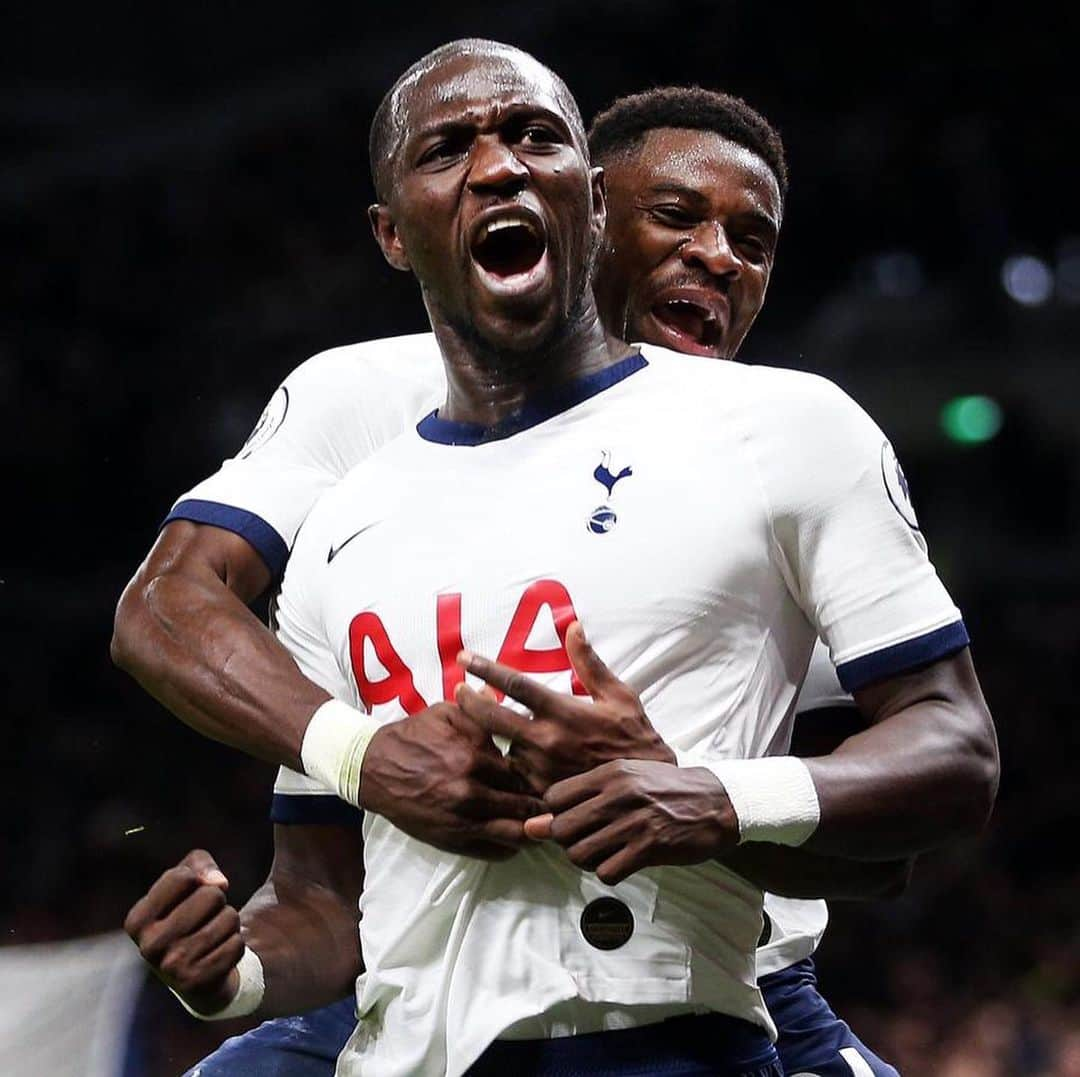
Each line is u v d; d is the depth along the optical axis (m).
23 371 18.06
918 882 13.69
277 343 17.59
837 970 13.05
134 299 18.05
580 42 16.73
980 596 17.84
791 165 17.38
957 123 17.06
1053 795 15.14
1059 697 16.55
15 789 16.14
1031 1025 11.79
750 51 16.75
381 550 2.93
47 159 18.20
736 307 4.12
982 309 17.80
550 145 2.93
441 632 2.81
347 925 3.17
